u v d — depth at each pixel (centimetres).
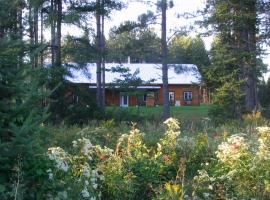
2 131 486
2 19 573
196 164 875
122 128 1424
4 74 504
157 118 2444
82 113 1986
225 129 1443
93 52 2331
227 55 2553
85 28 2281
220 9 2620
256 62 2592
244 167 672
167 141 911
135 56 2962
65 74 1980
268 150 697
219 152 734
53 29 2159
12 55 514
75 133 1186
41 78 614
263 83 3691
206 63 2850
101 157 717
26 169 492
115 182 679
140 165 752
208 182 691
